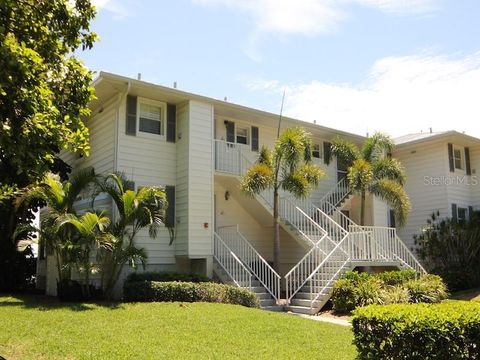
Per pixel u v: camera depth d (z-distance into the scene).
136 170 15.12
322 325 10.35
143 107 15.66
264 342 8.32
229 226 16.58
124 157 14.94
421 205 23.36
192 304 11.91
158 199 13.23
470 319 6.39
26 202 12.98
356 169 17.47
